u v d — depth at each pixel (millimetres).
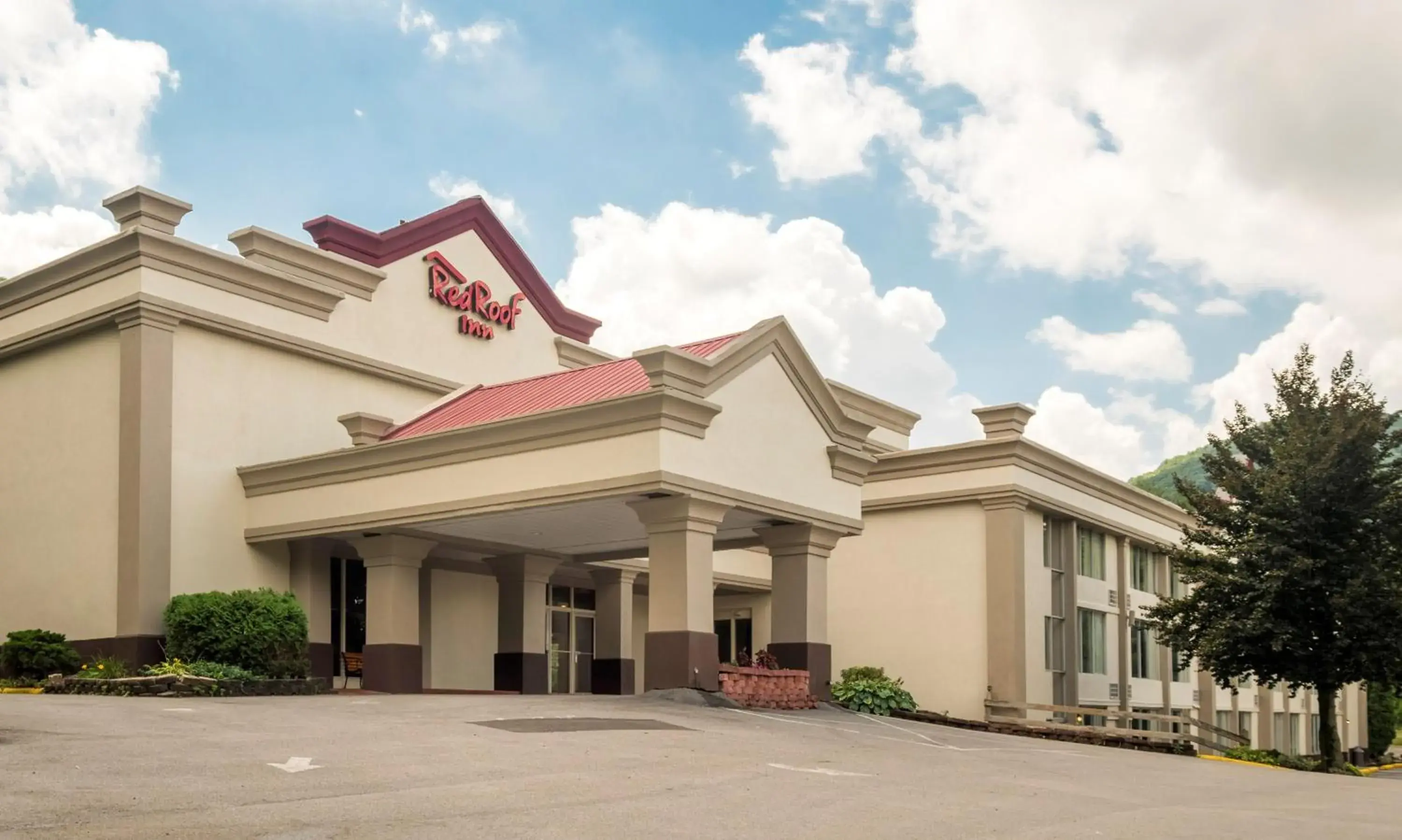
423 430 25906
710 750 15516
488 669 30469
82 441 25625
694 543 21719
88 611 24875
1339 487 27188
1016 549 32094
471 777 12367
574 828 10047
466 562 30266
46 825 9336
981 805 12422
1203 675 43531
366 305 29703
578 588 33344
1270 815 12812
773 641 25109
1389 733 61000
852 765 15273
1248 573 27672
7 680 23406
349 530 24984
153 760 12430
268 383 27203
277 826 9672
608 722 17703
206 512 25609
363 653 25625
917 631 33344
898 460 34000
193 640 22938
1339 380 28953
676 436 21422
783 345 24203
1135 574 39625
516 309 33906
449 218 32125
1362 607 26234
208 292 25984
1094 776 16516
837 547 35062
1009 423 32469
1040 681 32844
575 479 22047
